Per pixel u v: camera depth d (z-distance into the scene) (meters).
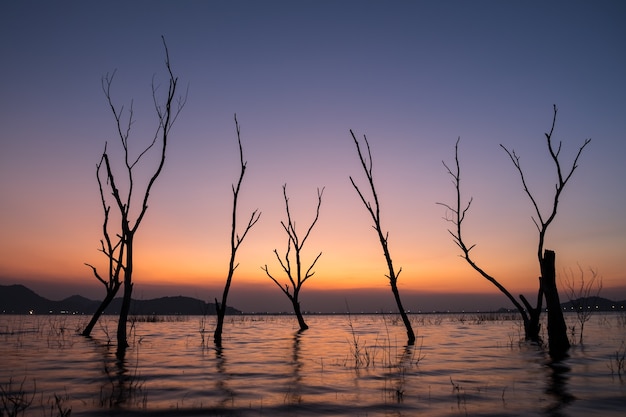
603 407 8.38
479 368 12.97
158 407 8.34
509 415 7.84
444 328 34.44
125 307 18.03
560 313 17.50
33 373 12.02
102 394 9.42
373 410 8.20
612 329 29.06
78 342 21.31
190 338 24.30
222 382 10.82
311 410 8.20
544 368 12.89
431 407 8.42
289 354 16.61
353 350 17.89
